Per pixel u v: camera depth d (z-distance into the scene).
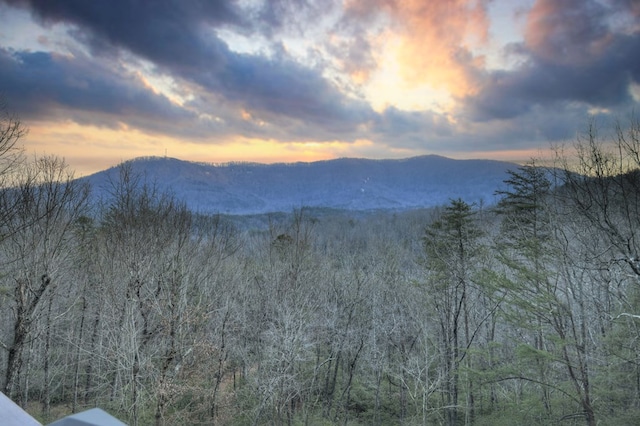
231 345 23.03
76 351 23.03
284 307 22.20
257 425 21.84
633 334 16.75
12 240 15.77
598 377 16.94
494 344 21.09
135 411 17.27
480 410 25.89
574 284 19.66
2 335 21.09
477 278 23.08
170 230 19.53
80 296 21.86
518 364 20.02
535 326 18.59
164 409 17.45
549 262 19.06
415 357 24.08
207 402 21.44
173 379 17.70
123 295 19.39
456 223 25.52
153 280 18.70
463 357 22.81
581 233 18.36
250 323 24.97
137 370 17.42
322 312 25.70
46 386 22.78
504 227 25.89
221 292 23.00
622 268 16.72
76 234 20.55
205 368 21.27
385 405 27.28
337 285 27.97
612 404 17.41
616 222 17.20
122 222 18.95
